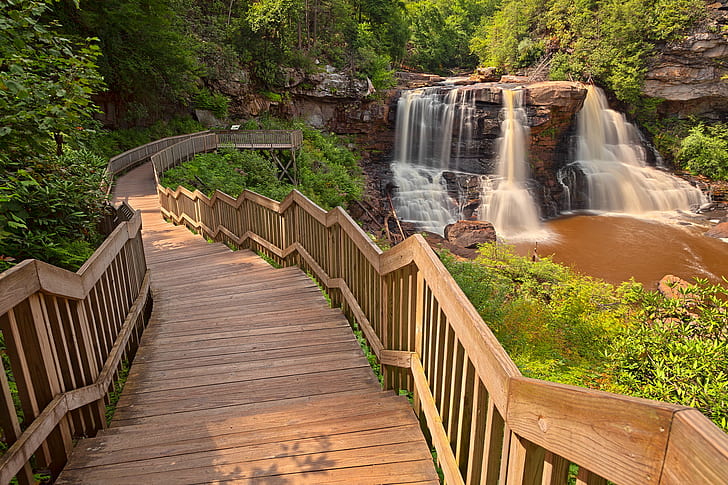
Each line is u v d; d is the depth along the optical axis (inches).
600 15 1341.0
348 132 1283.2
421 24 2224.4
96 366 115.9
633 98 1264.8
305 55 1290.6
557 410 44.6
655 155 1264.8
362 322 145.4
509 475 56.0
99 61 789.9
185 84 1042.7
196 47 1117.1
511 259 544.4
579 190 1121.4
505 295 413.4
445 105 1159.6
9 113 144.7
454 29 2281.0
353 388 125.6
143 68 896.3
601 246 834.2
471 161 1154.7
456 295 75.5
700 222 965.2
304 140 1145.4
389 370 122.8
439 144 1183.6
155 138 987.9
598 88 1302.9
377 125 1254.3
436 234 880.9
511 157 1110.4
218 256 318.0
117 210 268.4
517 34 1648.6
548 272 518.0
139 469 92.9
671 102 1295.5
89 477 90.9
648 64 1252.5
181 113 1126.4
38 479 92.5
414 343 109.4
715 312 220.8
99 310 124.0
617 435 36.8
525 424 51.0
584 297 375.6
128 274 167.6
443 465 84.5
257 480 89.0
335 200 920.9
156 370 141.8
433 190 1076.5
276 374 135.4
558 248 828.6
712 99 1270.9
